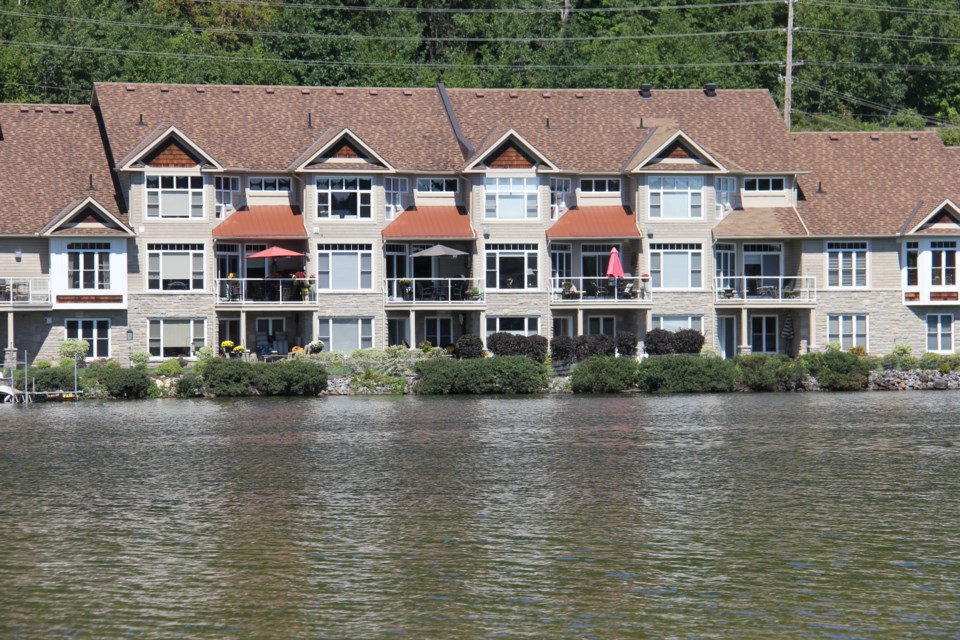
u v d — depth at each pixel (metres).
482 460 129.00
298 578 85.44
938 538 95.56
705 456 131.50
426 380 191.00
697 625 77.00
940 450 135.12
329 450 135.12
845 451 134.62
